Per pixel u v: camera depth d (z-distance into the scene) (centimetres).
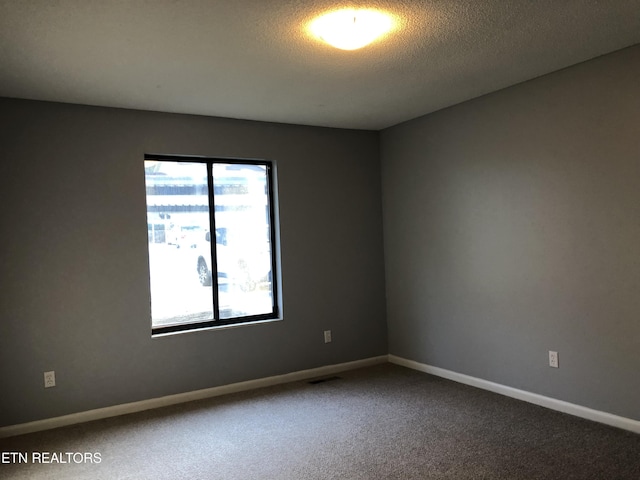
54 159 371
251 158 455
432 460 288
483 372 419
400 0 233
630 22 270
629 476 260
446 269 450
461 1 236
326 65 316
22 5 222
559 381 359
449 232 445
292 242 473
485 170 407
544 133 360
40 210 365
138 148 402
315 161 486
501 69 341
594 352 336
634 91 307
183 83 341
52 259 369
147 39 264
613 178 320
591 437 310
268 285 474
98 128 387
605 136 323
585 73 332
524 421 342
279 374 463
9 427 352
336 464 287
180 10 232
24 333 358
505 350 398
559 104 349
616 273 321
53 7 225
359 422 352
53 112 371
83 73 312
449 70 338
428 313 473
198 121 428
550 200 359
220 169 451
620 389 322
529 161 372
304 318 478
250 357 449
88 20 239
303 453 304
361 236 511
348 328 502
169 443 327
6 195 354
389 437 323
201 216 442
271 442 323
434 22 259
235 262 458
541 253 367
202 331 427
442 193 450
